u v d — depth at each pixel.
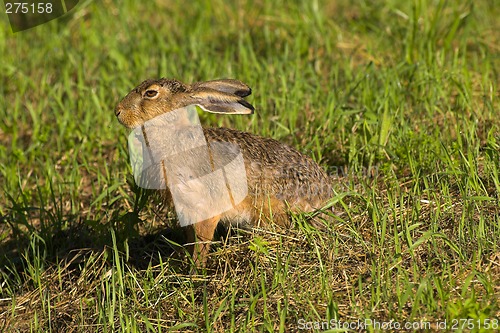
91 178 13.81
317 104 14.52
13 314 10.79
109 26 18.80
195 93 11.00
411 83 14.61
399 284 9.84
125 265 11.44
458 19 15.67
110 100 15.62
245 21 18.28
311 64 16.23
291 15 18.30
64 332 10.48
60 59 17.50
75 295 11.09
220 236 11.73
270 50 16.61
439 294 9.40
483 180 11.77
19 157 14.55
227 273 10.73
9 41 18.80
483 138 13.23
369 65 14.83
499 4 17.95
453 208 11.20
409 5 16.64
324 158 13.10
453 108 14.10
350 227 10.91
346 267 10.38
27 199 13.18
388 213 11.21
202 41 17.56
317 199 11.52
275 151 11.51
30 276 11.56
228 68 15.77
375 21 17.81
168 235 12.24
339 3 19.31
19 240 12.43
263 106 14.29
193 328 9.92
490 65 15.52
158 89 11.02
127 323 9.86
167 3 19.91
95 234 12.27
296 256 10.64
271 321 9.62
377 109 13.83
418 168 12.19
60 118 15.13
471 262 10.12
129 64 16.73
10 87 16.92
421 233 10.80
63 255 12.05
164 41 17.73
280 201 11.31
